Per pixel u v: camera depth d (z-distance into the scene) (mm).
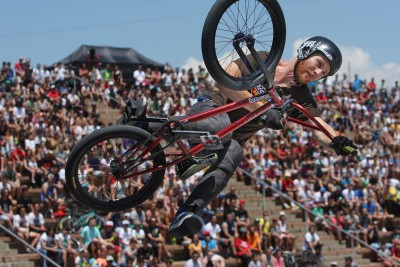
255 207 21922
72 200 18047
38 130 20797
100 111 26250
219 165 6031
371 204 22766
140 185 11250
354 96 32656
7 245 16344
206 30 5719
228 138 6102
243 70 6070
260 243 18781
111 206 6152
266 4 5949
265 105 5945
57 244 16531
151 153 6082
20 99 22312
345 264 19734
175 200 19234
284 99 6223
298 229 21344
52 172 18844
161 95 27344
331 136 6074
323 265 20062
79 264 16047
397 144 29625
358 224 21969
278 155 24094
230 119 6406
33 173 19094
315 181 23406
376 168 25766
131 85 29328
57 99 24375
